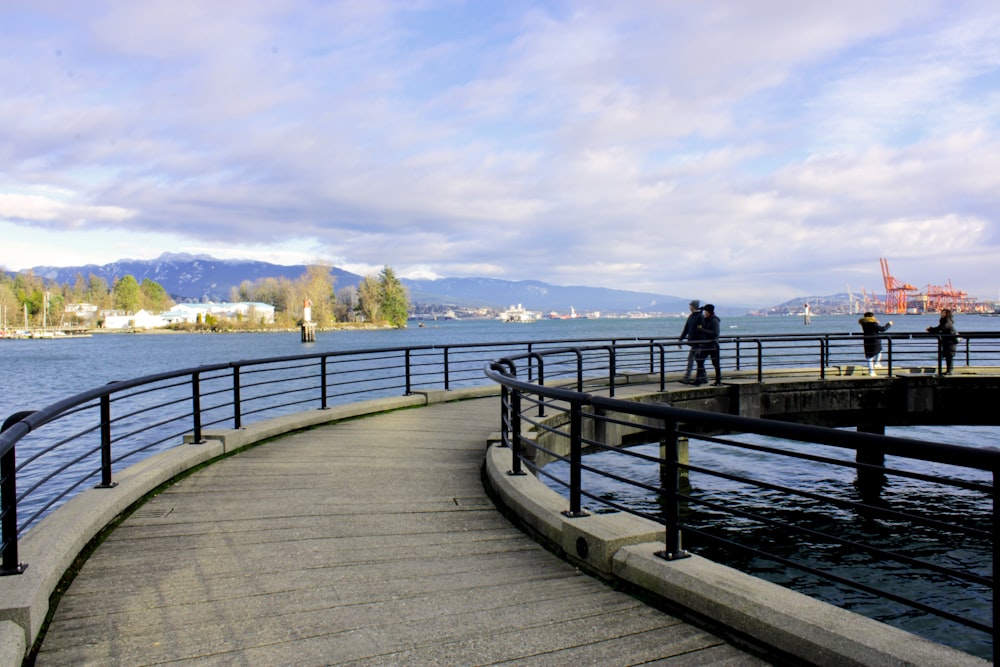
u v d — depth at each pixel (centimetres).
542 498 572
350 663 340
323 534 559
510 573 468
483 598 423
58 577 439
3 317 17175
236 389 945
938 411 1584
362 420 1173
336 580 455
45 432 2439
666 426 417
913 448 276
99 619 394
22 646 341
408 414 1247
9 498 405
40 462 1953
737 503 1368
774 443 2022
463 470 796
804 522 1246
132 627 383
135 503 645
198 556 503
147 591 436
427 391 1425
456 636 369
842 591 930
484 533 564
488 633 372
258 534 557
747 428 350
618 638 365
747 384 1523
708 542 1138
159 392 4003
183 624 387
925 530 1194
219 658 347
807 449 1923
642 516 493
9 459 405
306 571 473
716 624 368
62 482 1719
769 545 1126
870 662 291
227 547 524
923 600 902
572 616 394
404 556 505
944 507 1335
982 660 277
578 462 511
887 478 1548
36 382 5159
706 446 1989
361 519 602
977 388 1563
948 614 283
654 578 409
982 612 862
